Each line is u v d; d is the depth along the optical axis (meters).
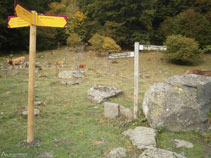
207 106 4.36
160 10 28.33
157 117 4.21
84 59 20.48
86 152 3.29
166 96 4.33
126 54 4.95
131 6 23.36
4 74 11.34
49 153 3.23
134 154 3.18
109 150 3.36
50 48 27.95
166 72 14.79
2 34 22.70
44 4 31.72
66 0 34.09
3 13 21.62
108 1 24.17
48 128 4.32
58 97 7.09
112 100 6.88
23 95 7.13
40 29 26.41
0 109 5.53
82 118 5.06
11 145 3.47
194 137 3.88
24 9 2.99
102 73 13.47
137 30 25.45
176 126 4.12
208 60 20.31
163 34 25.23
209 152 3.36
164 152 3.01
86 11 29.17
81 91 8.11
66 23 3.53
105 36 24.66
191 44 18.20
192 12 22.78
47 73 12.37
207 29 21.83
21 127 4.34
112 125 4.53
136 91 4.70
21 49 26.02
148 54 23.45
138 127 4.08
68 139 3.78
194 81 4.52
